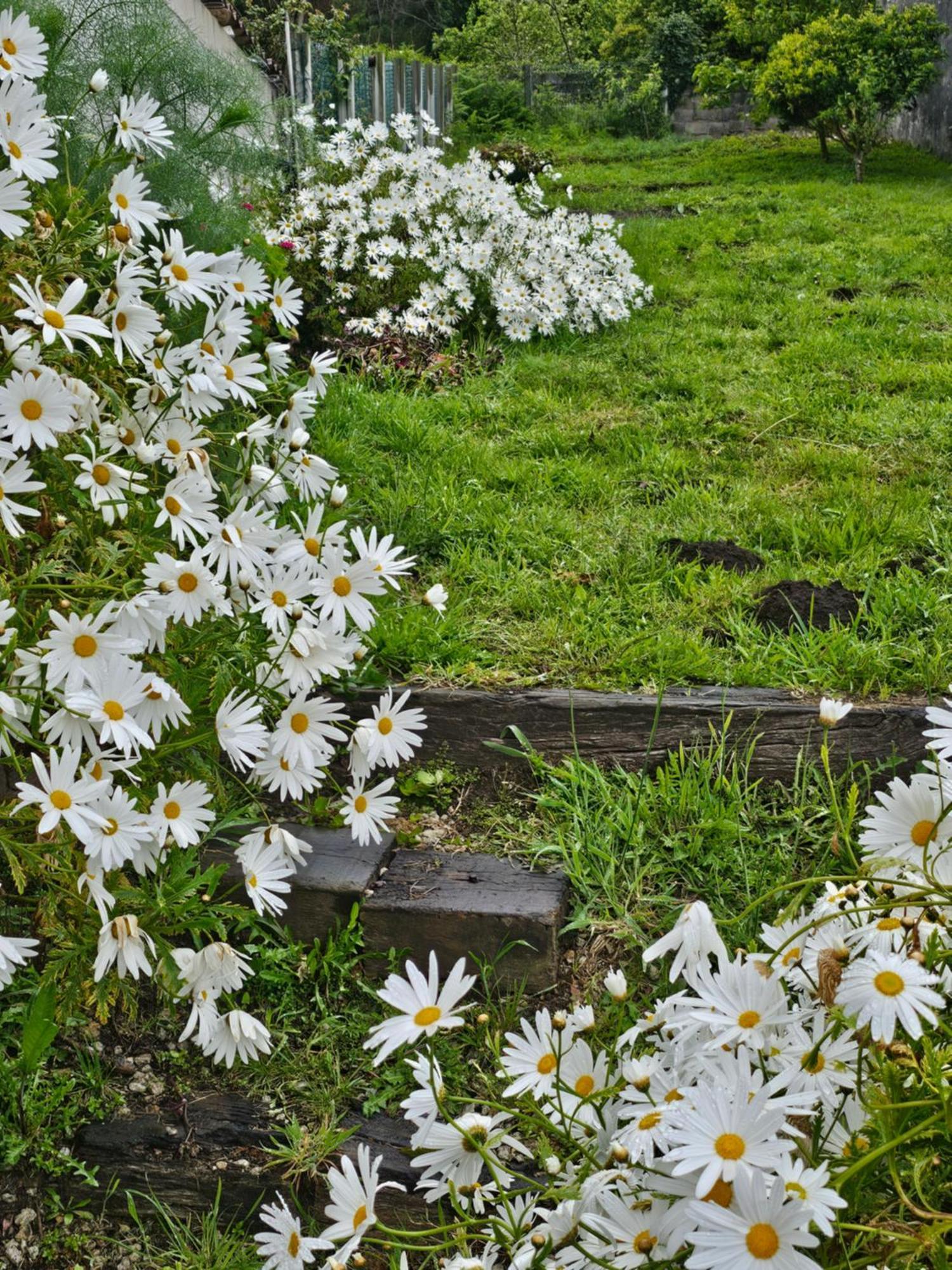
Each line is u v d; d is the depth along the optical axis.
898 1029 1.70
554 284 6.62
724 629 3.46
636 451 4.89
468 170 7.09
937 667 3.15
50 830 2.00
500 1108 1.82
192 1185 2.45
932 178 12.76
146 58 4.07
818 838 2.77
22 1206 2.45
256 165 5.02
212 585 2.44
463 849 2.91
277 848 2.47
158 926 2.30
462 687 3.23
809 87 13.01
